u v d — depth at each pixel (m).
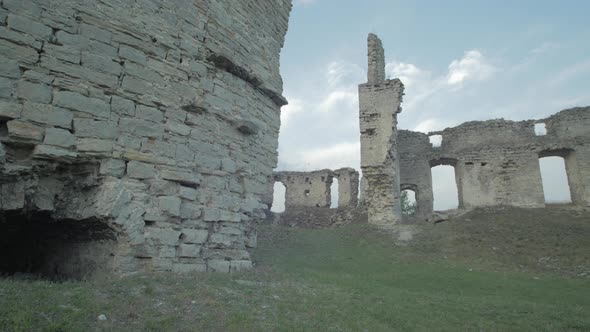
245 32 11.62
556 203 31.12
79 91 7.76
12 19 7.15
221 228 10.06
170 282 7.51
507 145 32.12
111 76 8.26
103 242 8.30
